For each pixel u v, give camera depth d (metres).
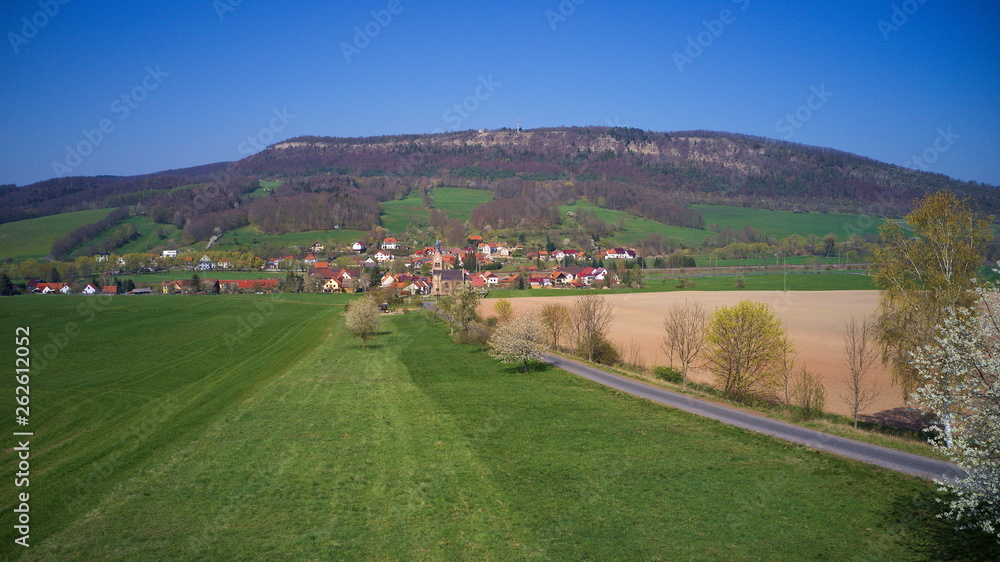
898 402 41.75
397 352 62.56
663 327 84.19
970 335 16.39
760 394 42.44
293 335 77.62
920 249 35.50
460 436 30.83
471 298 69.50
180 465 26.94
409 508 22.30
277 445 29.62
